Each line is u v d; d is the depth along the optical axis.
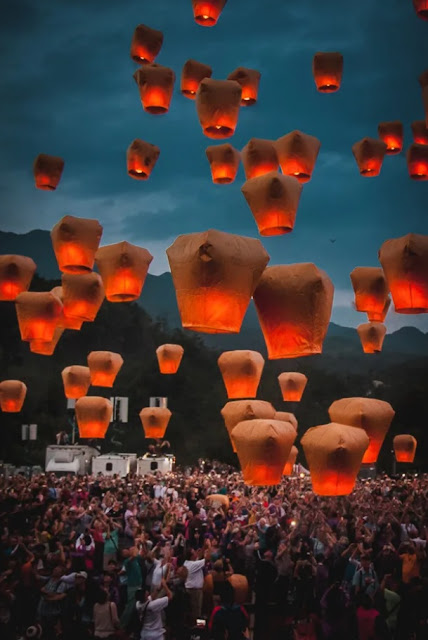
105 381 12.43
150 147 9.63
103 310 75.31
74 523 13.27
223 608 6.88
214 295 5.38
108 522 12.17
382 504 14.37
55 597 8.54
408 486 21.02
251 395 8.98
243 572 10.91
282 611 8.84
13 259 8.12
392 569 9.63
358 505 14.98
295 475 30.11
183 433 57.41
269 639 8.77
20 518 13.17
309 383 68.00
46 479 20.31
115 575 9.60
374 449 7.50
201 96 7.81
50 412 58.31
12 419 48.25
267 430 6.94
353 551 9.54
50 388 59.00
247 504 15.82
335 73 9.15
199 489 18.92
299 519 12.59
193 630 9.46
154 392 62.47
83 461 32.59
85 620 8.70
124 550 9.44
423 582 8.55
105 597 8.27
